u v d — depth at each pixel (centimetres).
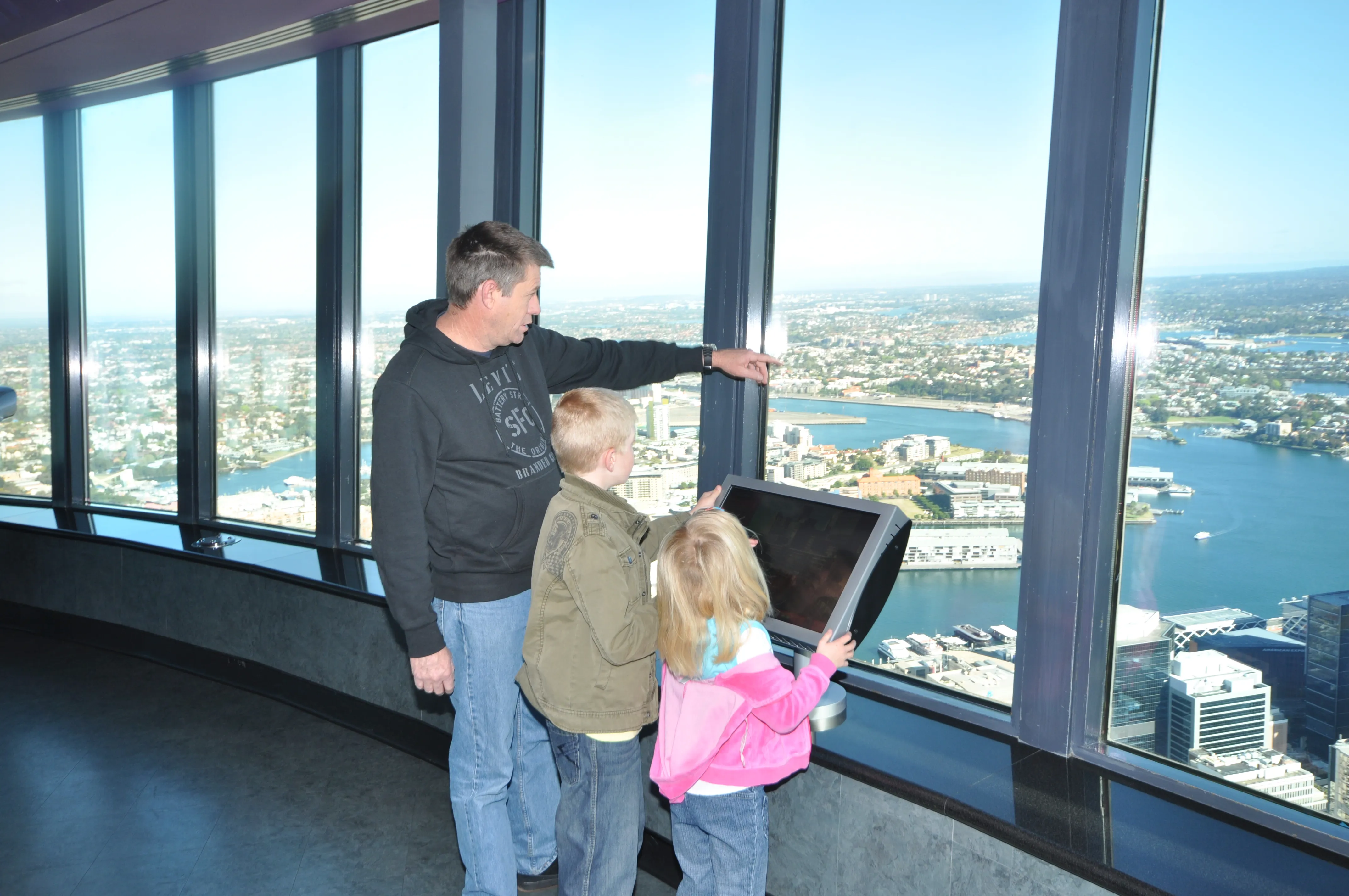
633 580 173
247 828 266
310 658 351
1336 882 148
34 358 495
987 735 204
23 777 297
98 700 364
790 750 170
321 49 363
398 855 252
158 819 271
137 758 312
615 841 184
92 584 424
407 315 196
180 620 396
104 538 415
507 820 209
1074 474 183
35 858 248
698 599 161
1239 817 167
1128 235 178
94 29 345
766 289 247
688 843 178
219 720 346
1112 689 190
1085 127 177
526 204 304
